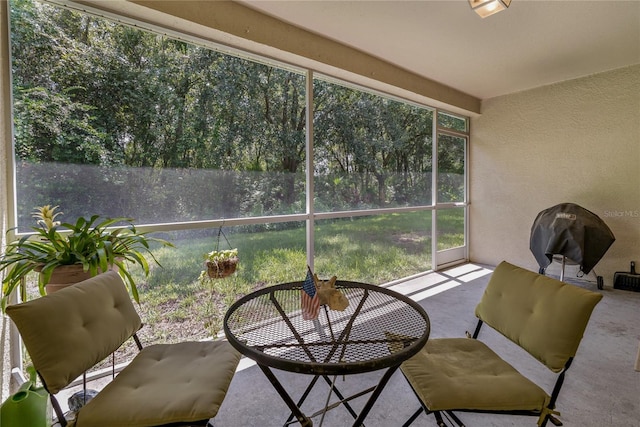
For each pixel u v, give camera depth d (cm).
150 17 196
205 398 107
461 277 404
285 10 230
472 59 316
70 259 154
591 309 112
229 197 245
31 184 170
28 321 100
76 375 106
